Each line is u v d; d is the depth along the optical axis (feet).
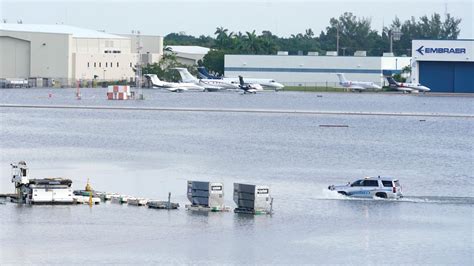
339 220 523.70
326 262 429.79
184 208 548.72
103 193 581.53
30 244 450.30
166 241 461.78
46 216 515.09
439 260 436.35
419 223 519.19
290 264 424.87
